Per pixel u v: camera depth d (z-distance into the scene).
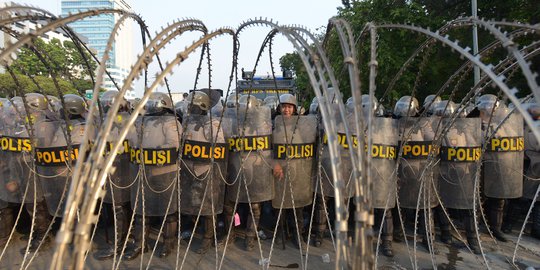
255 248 5.81
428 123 5.50
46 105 5.55
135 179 5.20
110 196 5.54
